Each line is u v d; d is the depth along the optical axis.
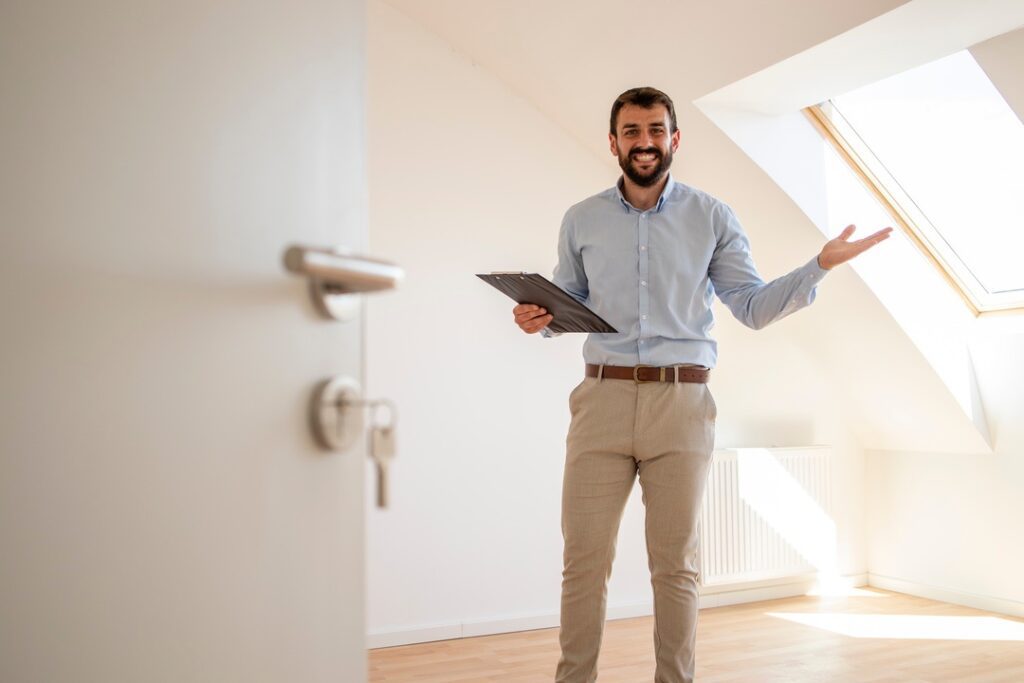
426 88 3.84
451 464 3.79
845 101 3.64
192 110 0.78
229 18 0.82
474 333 3.88
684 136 3.77
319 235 0.88
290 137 0.86
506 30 3.67
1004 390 4.09
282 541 0.83
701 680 3.18
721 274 2.49
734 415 4.50
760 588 4.49
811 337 4.46
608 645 3.68
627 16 3.26
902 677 3.22
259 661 0.80
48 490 0.70
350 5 0.93
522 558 3.92
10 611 0.69
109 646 0.72
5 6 0.70
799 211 3.74
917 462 4.54
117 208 0.74
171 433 0.76
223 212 0.80
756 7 2.94
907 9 2.69
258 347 0.82
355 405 0.89
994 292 4.05
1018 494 4.06
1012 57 2.91
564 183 4.10
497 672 3.29
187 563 0.76
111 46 0.75
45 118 0.71
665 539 2.28
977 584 4.25
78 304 0.72
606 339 2.38
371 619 3.61
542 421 4.00
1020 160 3.52
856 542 4.77
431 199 3.82
